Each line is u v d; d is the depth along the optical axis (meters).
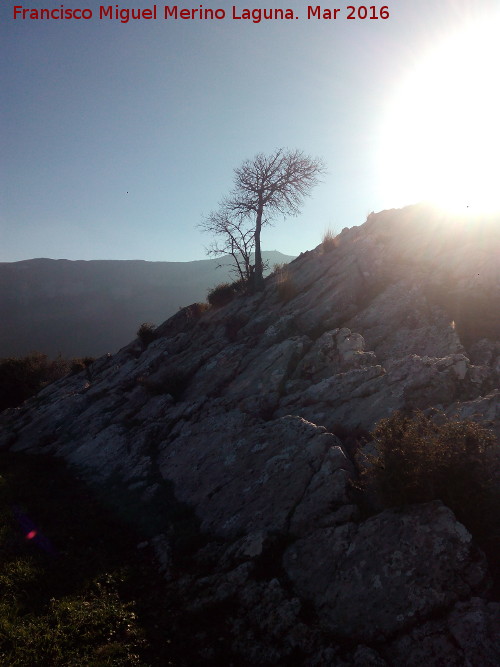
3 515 6.45
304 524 5.05
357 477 5.36
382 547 4.32
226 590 4.60
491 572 3.96
